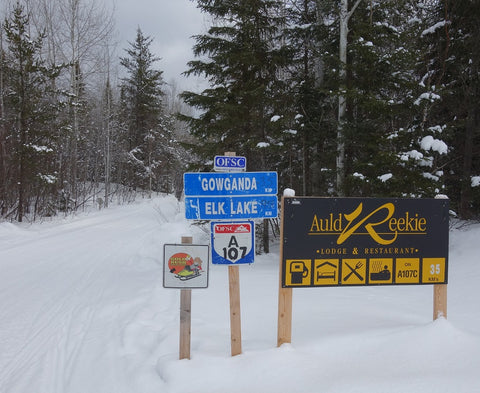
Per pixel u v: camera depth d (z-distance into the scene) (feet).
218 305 18.04
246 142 33.65
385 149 27.35
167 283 11.30
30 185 62.49
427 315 15.07
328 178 35.83
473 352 10.89
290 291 11.68
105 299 20.89
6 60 60.34
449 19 32.58
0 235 44.39
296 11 40.98
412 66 27.91
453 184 38.55
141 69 134.72
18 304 20.04
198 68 35.68
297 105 35.55
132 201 115.85
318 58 34.32
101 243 41.47
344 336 12.11
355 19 30.89
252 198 11.76
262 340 12.89
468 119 31.12
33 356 13.85
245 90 34.27
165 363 11.09
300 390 9.29
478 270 22.21
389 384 9.21
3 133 57.72
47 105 64.13
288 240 11.68
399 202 12.25
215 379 10.14
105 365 12.48
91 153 125.80
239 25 34.99
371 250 12.11
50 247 38.19
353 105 31.01
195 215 11.60
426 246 12.42
